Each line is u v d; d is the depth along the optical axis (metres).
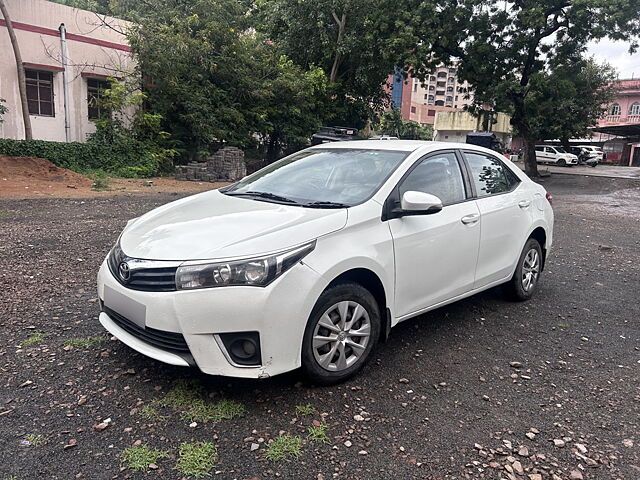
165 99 18.98
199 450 2.55
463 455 2.64
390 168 3.85
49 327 3.98
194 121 19.08
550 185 22.56
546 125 24.05
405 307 3.70
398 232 3.54
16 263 5.74
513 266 4.88
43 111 17.58
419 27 21.53
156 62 17.55
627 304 5.31
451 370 3.60
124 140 17.84
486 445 2.73
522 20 21.55
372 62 23.78
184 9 20.33
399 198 3.67
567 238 9.24
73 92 18.16
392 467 2.51
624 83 51.31
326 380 3.21
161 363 3.43
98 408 2.88
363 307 3.32
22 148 15.33
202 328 2.79
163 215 3.64
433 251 3.81
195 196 4.24
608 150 47.47
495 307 5.04
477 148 4.75
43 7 17.02
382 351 3.87
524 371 3.65
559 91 22.61
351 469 2.48
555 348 4.09
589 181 24.31
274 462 2.50
